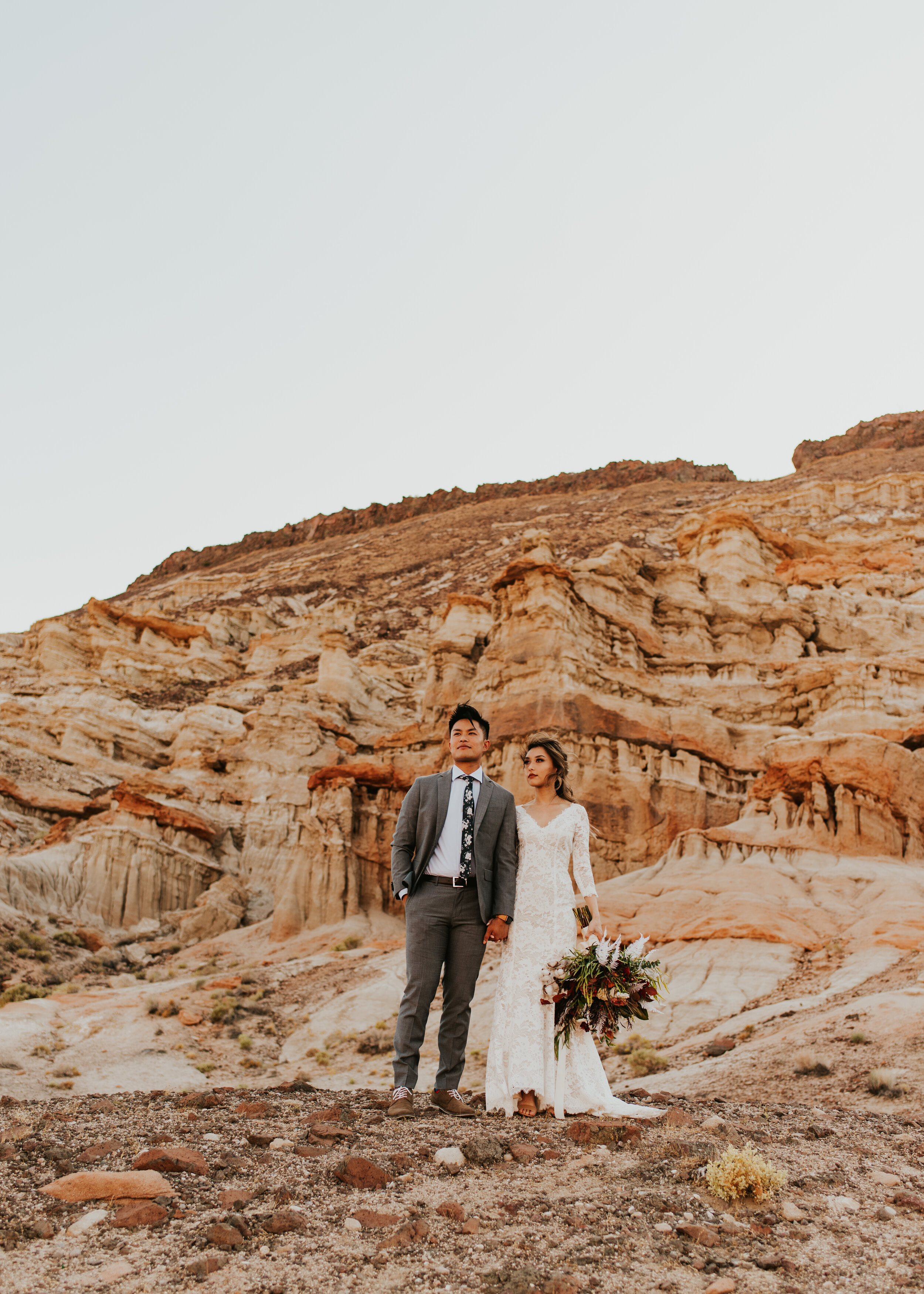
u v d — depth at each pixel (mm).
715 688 49062
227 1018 27547
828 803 36000
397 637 97562
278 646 90938
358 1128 5395
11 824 55062
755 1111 6551
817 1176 4902
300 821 48625
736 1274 3713
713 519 61531
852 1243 4059
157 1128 5219
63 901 46969
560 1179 4586
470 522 161500
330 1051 24375
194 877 51969
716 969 23984
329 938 41844
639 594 53500
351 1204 4188
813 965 23391
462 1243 3842
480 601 63000
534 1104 5781
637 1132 5176
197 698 77438
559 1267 3688
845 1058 12891
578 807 6270
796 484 135875
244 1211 4051
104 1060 23375
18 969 37062
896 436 160375
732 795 44500
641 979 5727
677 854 35344
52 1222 3867
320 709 65625
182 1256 3613
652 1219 4172
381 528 185750
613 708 45000
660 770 44000
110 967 40750
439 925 6055
